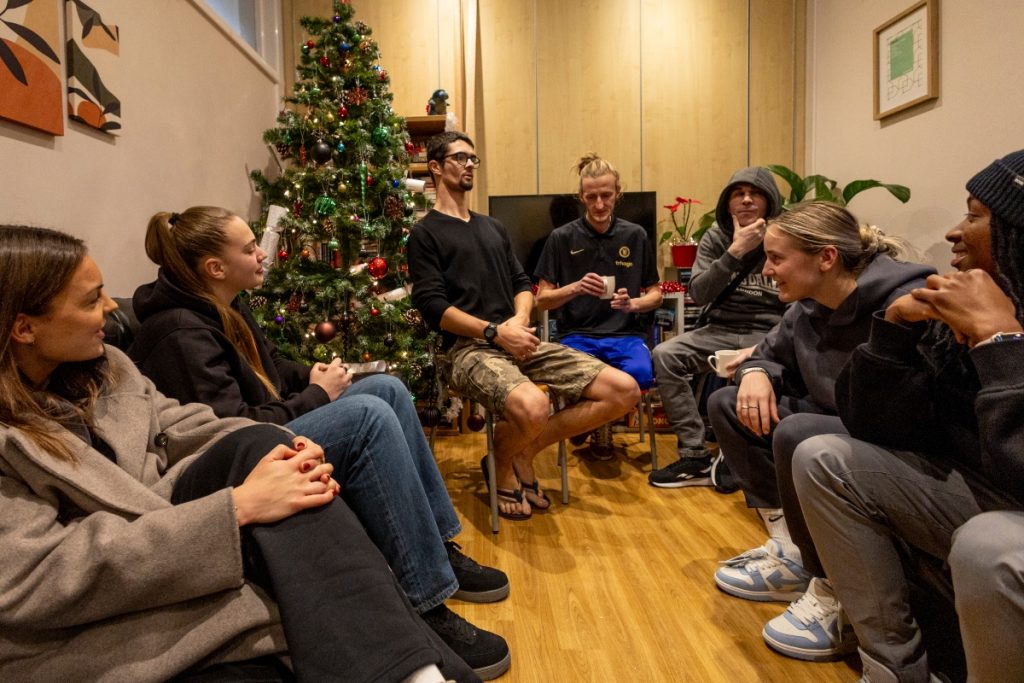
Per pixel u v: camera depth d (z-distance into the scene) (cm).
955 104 300
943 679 123
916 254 164
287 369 188
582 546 212
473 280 249
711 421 192
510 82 437
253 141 377
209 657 85
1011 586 84
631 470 298
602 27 432
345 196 322
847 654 147
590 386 237
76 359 96
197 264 154
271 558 84
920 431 117
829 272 155
